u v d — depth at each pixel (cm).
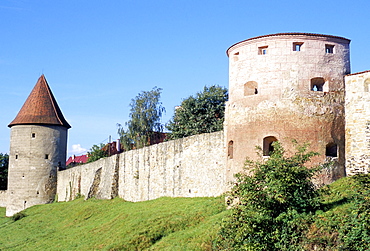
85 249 2958
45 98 6475
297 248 1881
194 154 3681
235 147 2883
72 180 6003
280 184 2009
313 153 2195
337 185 2495
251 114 2811
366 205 1827
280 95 2736
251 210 2022
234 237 2038
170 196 3922
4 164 8369
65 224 4266
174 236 2706
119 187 4941
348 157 2711
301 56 2753
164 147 4069
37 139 6278
